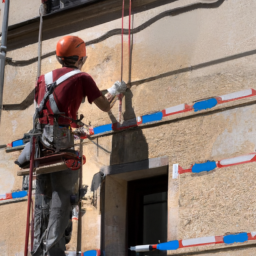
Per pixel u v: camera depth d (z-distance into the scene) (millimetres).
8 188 12711
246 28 10742
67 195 10609
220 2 11133
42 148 10672
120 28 12164
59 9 12680
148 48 11719
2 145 13070
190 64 11148
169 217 10555
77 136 12008
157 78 11453
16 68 13375
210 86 10820
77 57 11047
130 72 11773
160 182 11617
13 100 13211
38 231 10750
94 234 11289
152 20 11805
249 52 10594
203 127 10688
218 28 11039
